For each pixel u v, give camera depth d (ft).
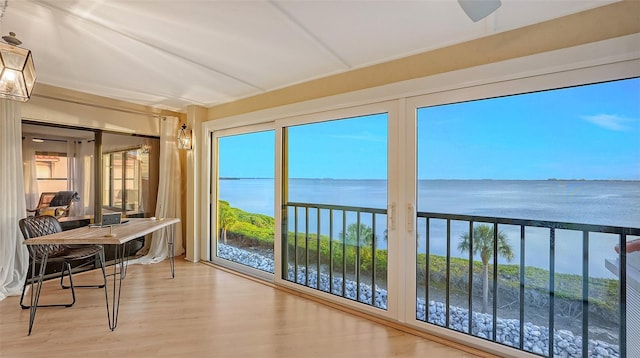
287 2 5.95
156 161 15.47
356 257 9.51
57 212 12.00
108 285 11.18
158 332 7.80
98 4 6.03
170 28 7.01
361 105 9.16
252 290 10.88
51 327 7.95
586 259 6.21
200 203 14.58
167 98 13.12
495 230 7.20
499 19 6.47
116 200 13.84
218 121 13.79
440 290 7.95
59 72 9.88
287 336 7.73
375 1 5.91
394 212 8.52
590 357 6.17
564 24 6.30
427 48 7.88
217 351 7.00
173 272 12.34
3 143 9.84
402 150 8.34
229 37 7.45
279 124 11.37
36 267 11.00
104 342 7.28
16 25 6.84
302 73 9.85
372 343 7.48
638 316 5.60
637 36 5.65
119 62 9.04
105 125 12.97
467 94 7.38
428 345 7.44
